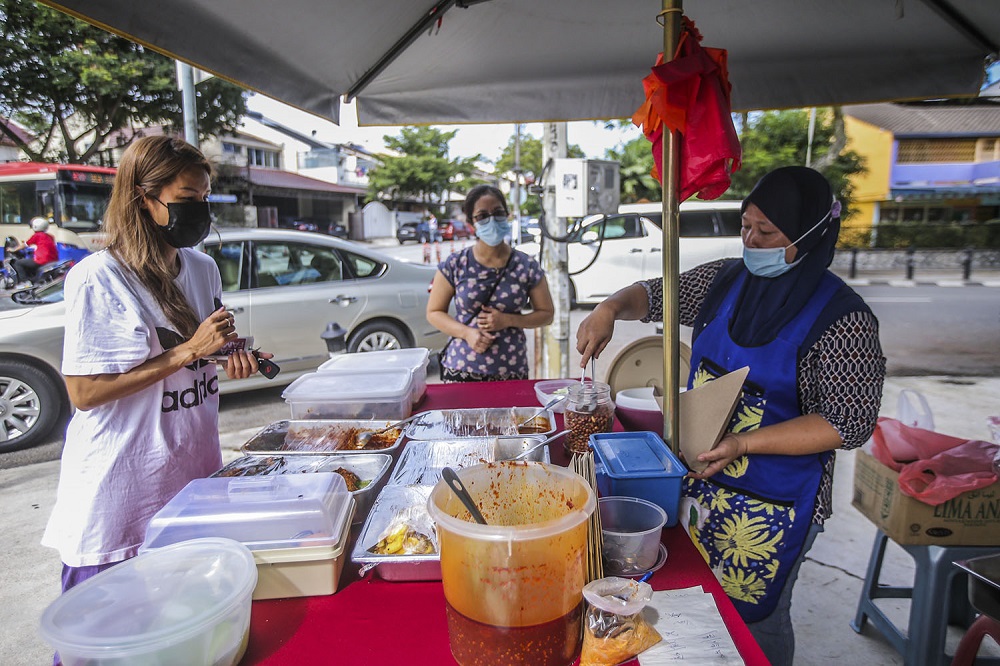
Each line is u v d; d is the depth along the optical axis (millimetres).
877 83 2555
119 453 1352
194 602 893
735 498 1470
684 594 1059
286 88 2125
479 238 2709
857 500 2295
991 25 2191
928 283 12930
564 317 4180
